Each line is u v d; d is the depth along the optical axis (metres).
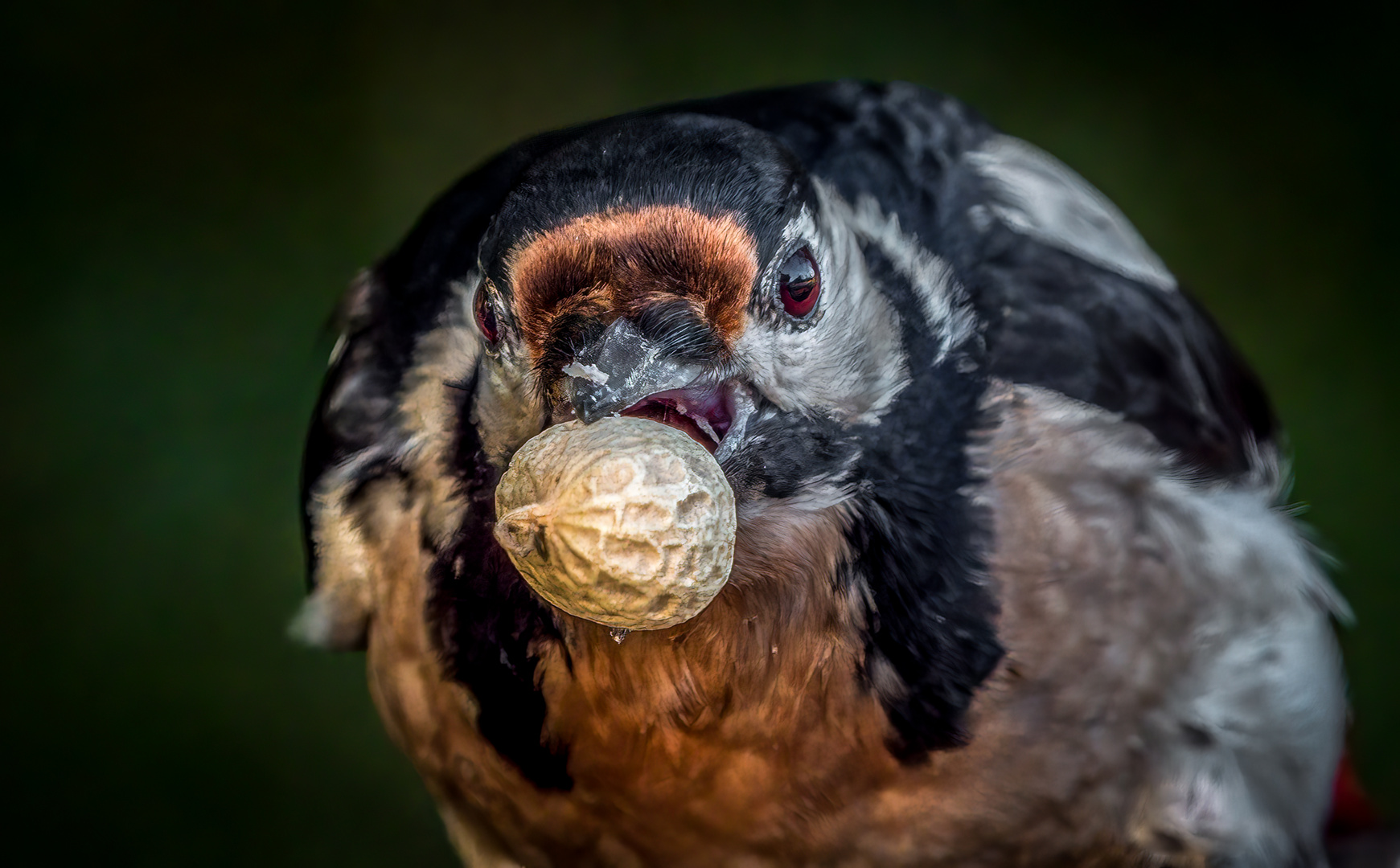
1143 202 1.42
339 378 0.92
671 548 0.89
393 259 0.93
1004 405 0.91
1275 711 0.91
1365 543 1.23
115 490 1.32
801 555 0.90
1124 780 0.91
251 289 1.44
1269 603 0.92
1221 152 1.44
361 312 0.93
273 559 1.28
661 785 0.91
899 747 0.91
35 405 1.37
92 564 1.27
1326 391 1.32
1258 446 0.94
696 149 0.90
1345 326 1.35
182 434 1.35
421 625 0.91
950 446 0.90
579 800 0.91
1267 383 1.33
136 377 1.39
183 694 1.18
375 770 1.14
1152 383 0.92
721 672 0.90
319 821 1.10
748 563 0.90
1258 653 0.91
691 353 0.89
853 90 0.93
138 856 1.08
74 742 1.15
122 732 1.16
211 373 1.39
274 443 1.35
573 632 0.91
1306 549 0.93
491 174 0.92
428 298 0.92
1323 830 0.93
